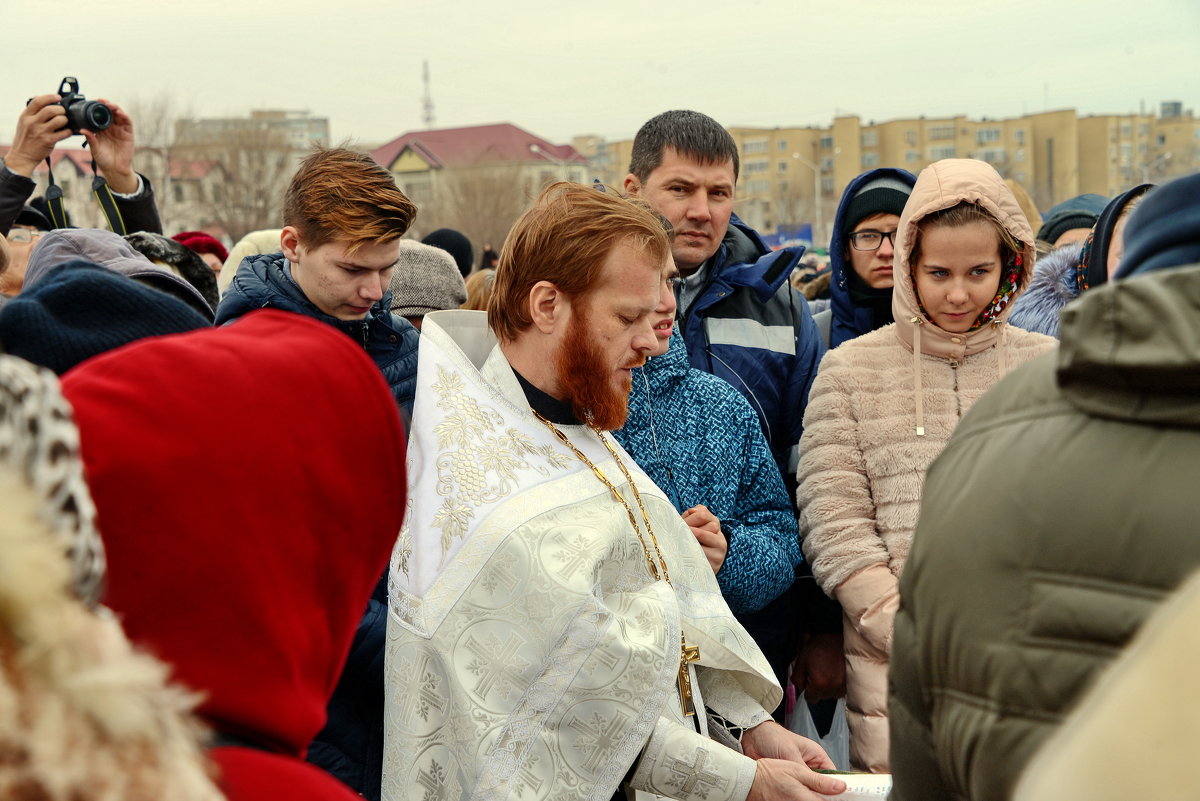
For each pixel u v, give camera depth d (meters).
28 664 0.52
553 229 1.73
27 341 1.27
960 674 0.90
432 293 3.03
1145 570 0.80
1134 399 0.83
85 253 2.09
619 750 1.59
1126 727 0.62
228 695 0.82
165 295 1.40
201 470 0.83
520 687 1.58
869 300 3.21
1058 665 0.83
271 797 0.80
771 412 2.78
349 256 2.22
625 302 1.72
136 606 0.81
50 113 3.27
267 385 0.89
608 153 96.75
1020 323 3.30
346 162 2.29
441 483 1.70
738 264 2.95
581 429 1.85
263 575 0.85
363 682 1.88
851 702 2.39
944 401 2.41
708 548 2.10
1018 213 2.38
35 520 0.54
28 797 0.50
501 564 1.62
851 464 2.44
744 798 1.64
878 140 87.31
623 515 1.77
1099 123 83.06
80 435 0.80
